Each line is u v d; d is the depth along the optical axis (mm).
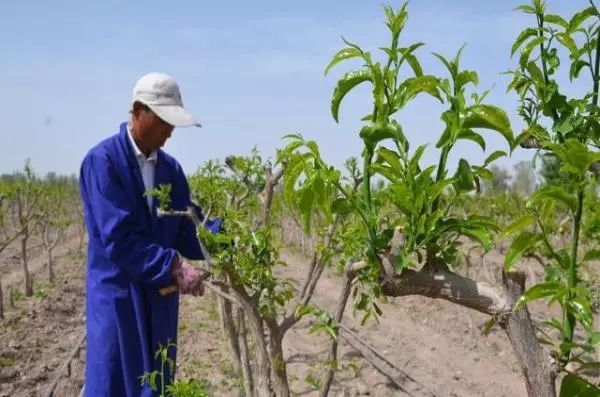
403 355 8492
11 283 13734
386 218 2102
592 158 1689
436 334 9508
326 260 3805
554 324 1896
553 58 2020
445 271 1934
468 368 8031
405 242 1959
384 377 7590
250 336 8359
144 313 3881
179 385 3244
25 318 10125
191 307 11688
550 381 1779
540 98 2035
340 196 2129
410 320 10336
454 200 1995
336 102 2031
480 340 9023
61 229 14367
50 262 13836
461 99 1875
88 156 3902
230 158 4566
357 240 2354
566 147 1842
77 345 7953
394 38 1996
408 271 1963
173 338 4039
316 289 13031
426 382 7543
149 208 3996
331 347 3887
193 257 4324
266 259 3016
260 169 4570
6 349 8219
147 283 3748
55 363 7977
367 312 2400
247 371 4922
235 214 3227
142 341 3863
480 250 9641
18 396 6898
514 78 2107
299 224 13625
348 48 2016
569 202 1795
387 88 1977
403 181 1916
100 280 3920
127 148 3947
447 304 10750
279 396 3000
